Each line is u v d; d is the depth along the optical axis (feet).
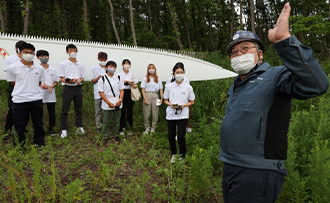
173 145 12.29
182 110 11.82
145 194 9.48
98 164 12.03
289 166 7.99
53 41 26.78
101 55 17.40
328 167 7.09
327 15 46.91
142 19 128.06
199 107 20.34
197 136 15.42
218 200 9.02
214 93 22.82
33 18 103.40
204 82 28.12
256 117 4.60
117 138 15.67
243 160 4.70
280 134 4.56
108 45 28.63
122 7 130.21
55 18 105.70
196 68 30.50
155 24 137.69
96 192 9.45
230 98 5.59
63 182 10.16
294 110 17.83
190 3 107.96
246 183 4.64
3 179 9.57
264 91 4.62
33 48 12.80
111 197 9.15
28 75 12.99
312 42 63.31
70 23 137.69
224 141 5.19
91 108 24.30
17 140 12.66
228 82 26.78
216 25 129.59
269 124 4.55
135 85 17.21
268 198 4.56
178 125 12.07
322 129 10.89
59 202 8.42
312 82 3.77
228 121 5.11
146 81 17.34
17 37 25.45
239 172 4.78
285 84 4.24
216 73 30.42
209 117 20.52
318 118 12.54
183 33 128.67
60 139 15.35
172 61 30.45
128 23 134.00
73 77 16.48
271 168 4.52
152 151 13.66
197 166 8.85
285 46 3.88
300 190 7.61
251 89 4.84
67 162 12.18
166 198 8.98
